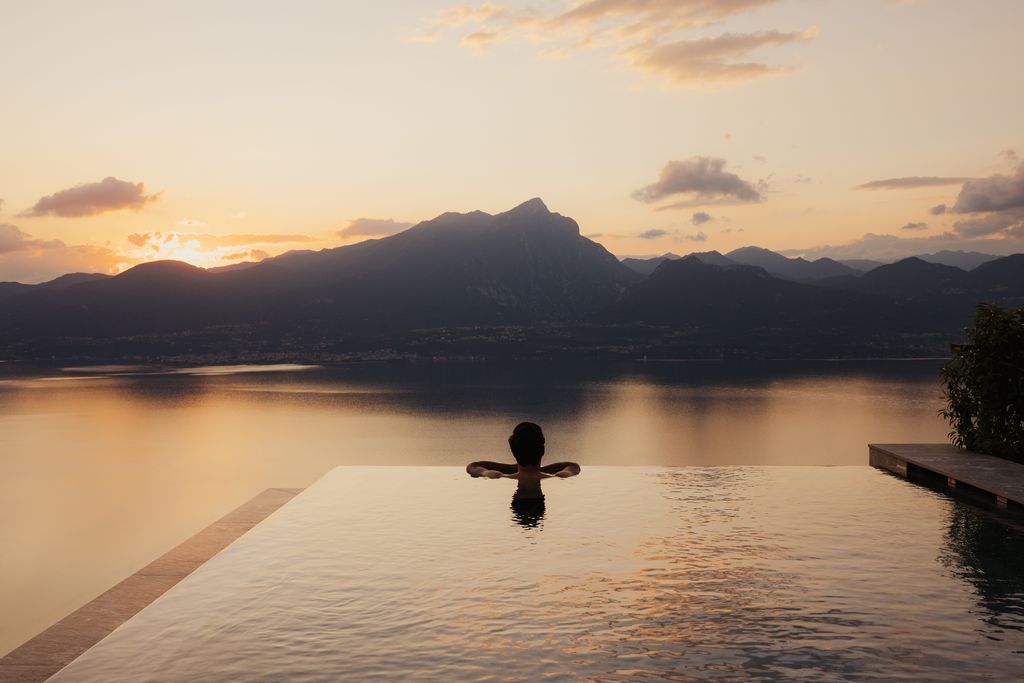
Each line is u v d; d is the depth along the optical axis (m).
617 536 4.12
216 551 4.72
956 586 3.13
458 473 6.50
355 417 138.00
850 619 2.71
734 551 3.76
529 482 5.80
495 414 143.62
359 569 3.47
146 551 63.09
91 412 139.50
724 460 97.62
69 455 98.31
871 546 3.85
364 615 2.80
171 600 3.00
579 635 2.56
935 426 120.69
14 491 81.44
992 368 6.52
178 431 117.94
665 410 146.38
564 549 3.83
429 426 127.44
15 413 137.25
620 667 2.27
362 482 6.05
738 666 2.27
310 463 94.56
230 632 2.63
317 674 2.24
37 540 66.75
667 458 100.25
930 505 4.96
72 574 59.06
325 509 4.93
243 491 80.25
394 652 2.42
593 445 111.25
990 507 4.85
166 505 76.62
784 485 5.74
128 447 104.25
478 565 3.53
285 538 4.11
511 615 2.79
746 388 191.75
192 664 2.34
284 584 3.23
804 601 2.93
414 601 2.97
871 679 2.16
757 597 2.99
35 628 48.62
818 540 3.98
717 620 2.71
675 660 2.32
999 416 6.58
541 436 5.78
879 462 7.00
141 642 2.53
